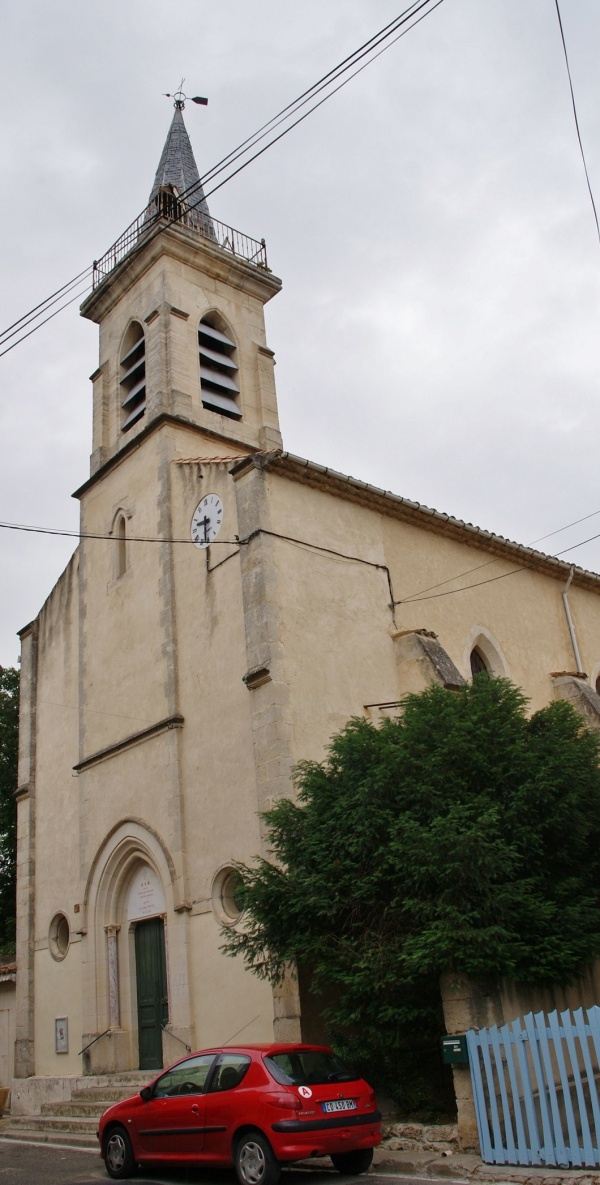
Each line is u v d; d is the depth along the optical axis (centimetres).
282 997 1461
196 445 2270
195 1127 1087
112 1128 1206
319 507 1869
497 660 2184
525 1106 1034
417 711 1335
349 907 1248
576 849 1312
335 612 1797
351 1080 1084
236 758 1714
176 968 1719
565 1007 1286
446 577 2120
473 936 1101
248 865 1620
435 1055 1273
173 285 2491
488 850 1157
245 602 1728
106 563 2277
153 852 1859
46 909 2231
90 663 2239
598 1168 964
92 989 1959
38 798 2384
